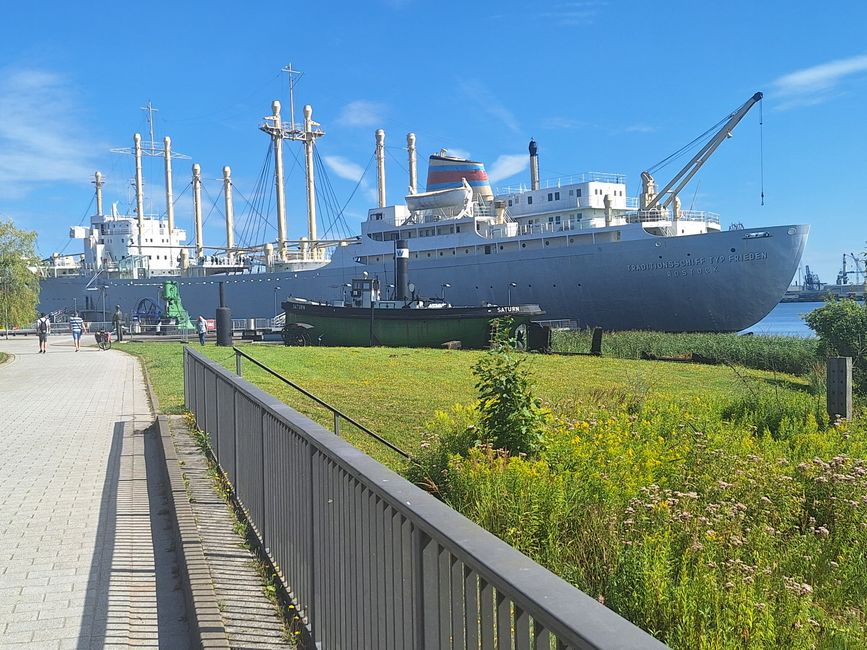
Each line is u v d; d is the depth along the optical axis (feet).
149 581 18.17
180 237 290.56
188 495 23.93
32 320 144.56
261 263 231.91
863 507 22.59
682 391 61.67
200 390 35.19
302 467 14.88
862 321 72.69
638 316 148.66
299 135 255.91
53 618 15.98
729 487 23.81
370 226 188.03
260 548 19.20
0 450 33.78
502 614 7.04
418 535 8.94
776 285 137.90
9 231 136.77
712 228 161.58
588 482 23.13
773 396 46.83
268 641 14.24
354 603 11.55
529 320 109.19
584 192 164.55
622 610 15.99
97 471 29.50
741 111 151.53
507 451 26.22
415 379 63.36
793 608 16.22
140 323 186.60
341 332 121.29
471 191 176.35
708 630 14.74
